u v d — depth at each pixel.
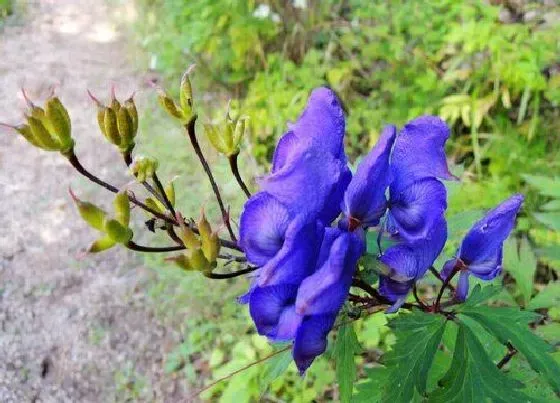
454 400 0.14
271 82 0.46
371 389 0.17
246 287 0.35
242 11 0.50
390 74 0.44
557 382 0.13
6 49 0.61
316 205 0.11
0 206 0.45
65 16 0.65
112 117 0.12
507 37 0.42
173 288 0.38
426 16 0.46
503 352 0.18
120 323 0.37
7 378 0.35
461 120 0.42
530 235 0.34
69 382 0.35
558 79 0.38
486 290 0.14
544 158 0.39
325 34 0.50
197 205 0.38
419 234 0.12
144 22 0.59
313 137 0.12
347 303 0.13
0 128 0.51
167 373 0.35
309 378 0.32
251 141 0.43
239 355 0.32
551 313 0.25
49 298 0.39
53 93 0.12
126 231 0.12
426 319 0.14
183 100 0.13
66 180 0.46
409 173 0.12
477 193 0.35
